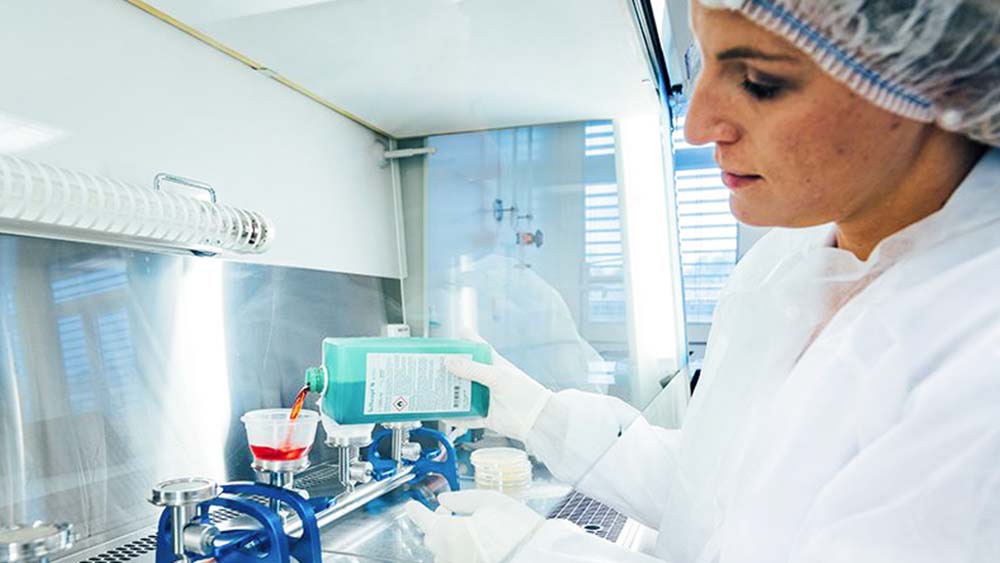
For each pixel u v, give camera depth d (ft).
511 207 6.85
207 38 4.05
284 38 4.11
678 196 10.21
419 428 3.90
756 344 3.12
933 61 1.83
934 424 1.86
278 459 3.46
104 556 3.44
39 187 2.97
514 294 6.60
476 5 4.78
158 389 3.93
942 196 2.28
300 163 4.55
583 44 5.87
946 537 1.75
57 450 3.52
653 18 6.97
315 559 3.09
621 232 7.98
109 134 3.72
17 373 3.40
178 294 4.01
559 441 3.87
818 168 2.06
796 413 2.35
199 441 3.98
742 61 2.00
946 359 2.03
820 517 1.99
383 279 4.90
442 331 4.99
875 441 1.99
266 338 4.16
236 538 3.11
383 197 5.12
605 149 7.98
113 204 3.28
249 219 4.05
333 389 3.30
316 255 4.50
